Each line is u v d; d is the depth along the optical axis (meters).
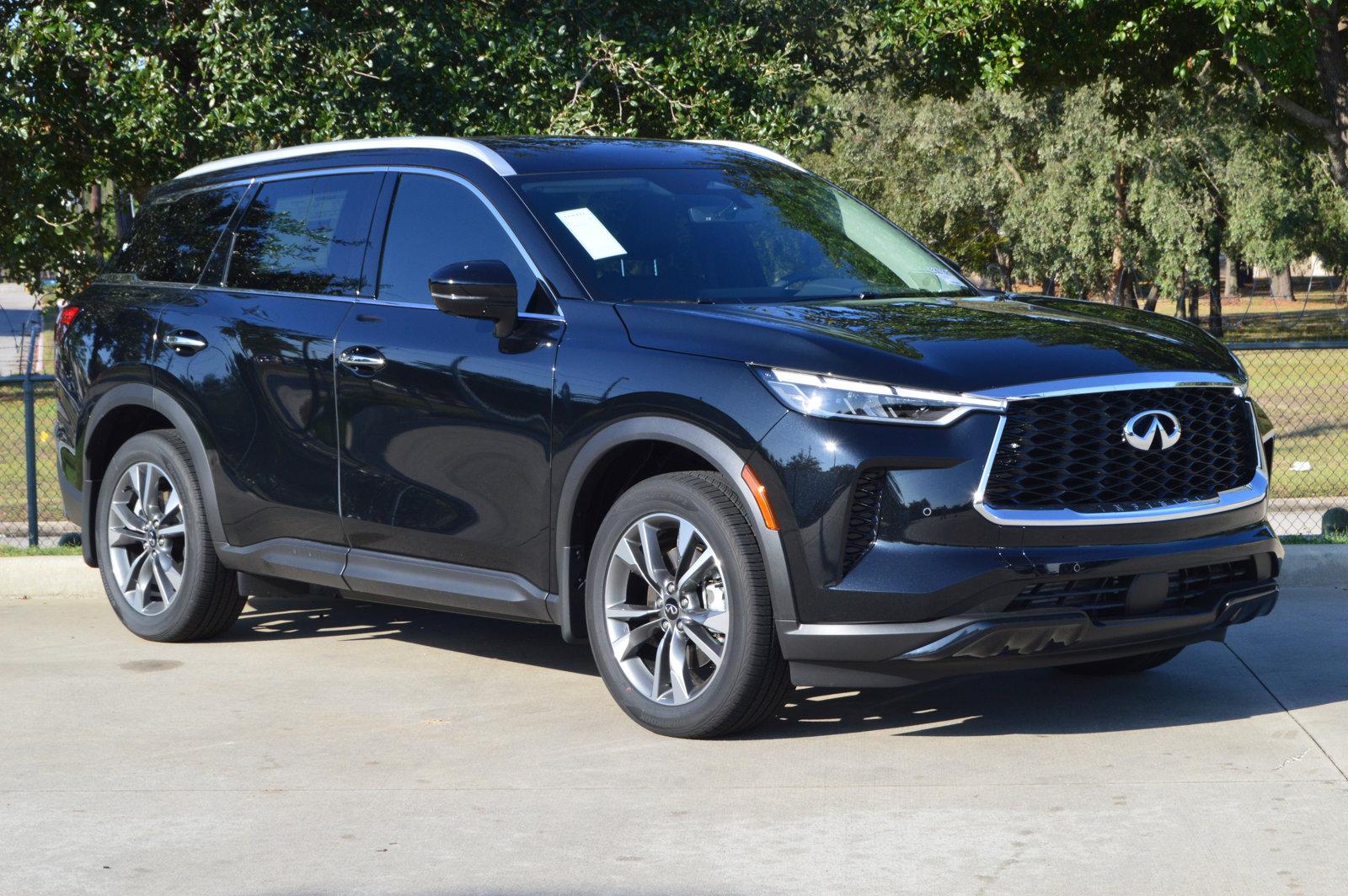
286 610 7.19
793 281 5.31
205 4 10.61
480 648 6.29
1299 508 11.73
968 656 4.37
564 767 4.56
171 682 5.77
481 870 3.69
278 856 3.82
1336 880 3.50
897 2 17.50
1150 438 4.50
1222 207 38.03
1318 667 5.65
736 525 4.56
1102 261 38.03
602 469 4.92
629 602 5.01
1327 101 17.72
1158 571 4.50
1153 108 21.11
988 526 4.30
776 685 4.63
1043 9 17.33
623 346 4.82
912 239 6.03
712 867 3.68
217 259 6.31
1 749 4.86
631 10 12.70
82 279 12.88
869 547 4.38
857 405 4.37
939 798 4.18
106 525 6.59
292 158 6.21
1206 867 3.61
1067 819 3.98
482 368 5.13
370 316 5.56
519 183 5.38
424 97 11.13
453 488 5.26
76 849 3.89
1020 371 4.41
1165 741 4.72
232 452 6.03
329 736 4.97
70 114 11.06
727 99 11.24
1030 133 36.84
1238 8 15.26
